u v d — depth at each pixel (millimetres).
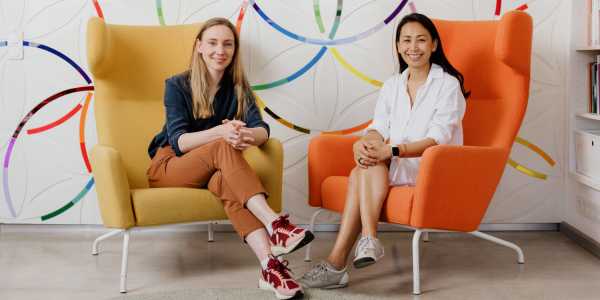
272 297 2307
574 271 2682
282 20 3301
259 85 3324
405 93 2750
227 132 2443
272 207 2609
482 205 2480
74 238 3285
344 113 3342
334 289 2436
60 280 2574
